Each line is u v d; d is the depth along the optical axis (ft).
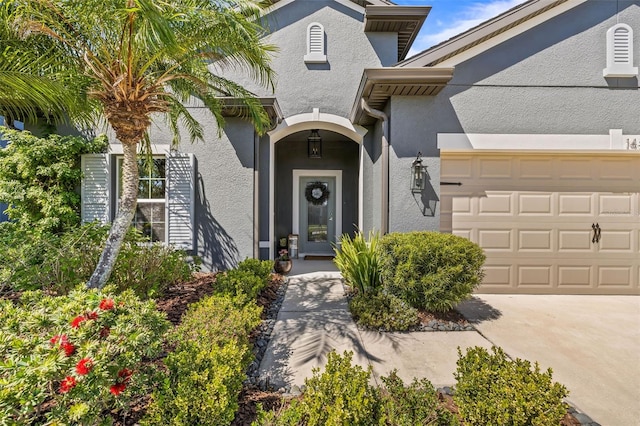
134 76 14.79
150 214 24.54
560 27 19.81
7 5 12.14
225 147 24.45
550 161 21.18
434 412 7.55
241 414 8.61
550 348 13.28
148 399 8.74
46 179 22.98
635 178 21.18
